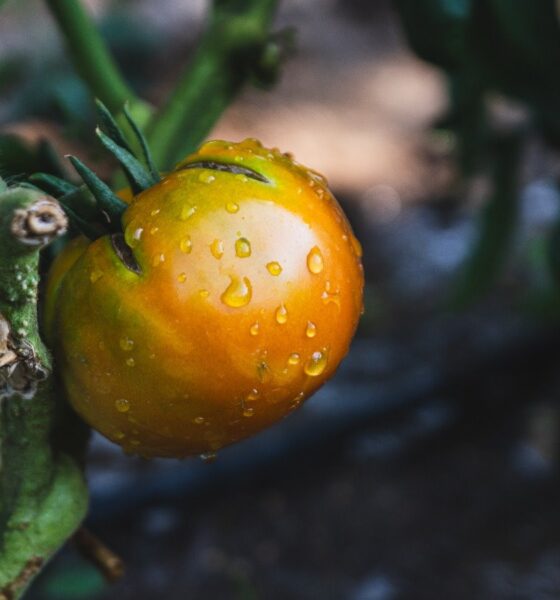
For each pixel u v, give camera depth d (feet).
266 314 1.11
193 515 3.72
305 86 6.87
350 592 3.39
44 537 1.22
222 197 1.13
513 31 1.99
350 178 5.96
